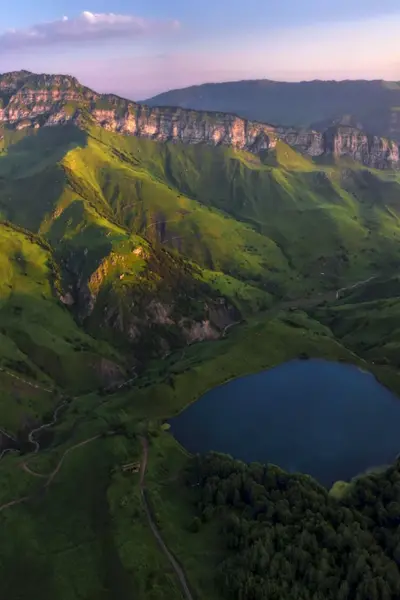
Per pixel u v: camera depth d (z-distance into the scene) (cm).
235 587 13338
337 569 13600
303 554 13788
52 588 14425
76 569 14862
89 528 16275
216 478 17138
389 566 13412
